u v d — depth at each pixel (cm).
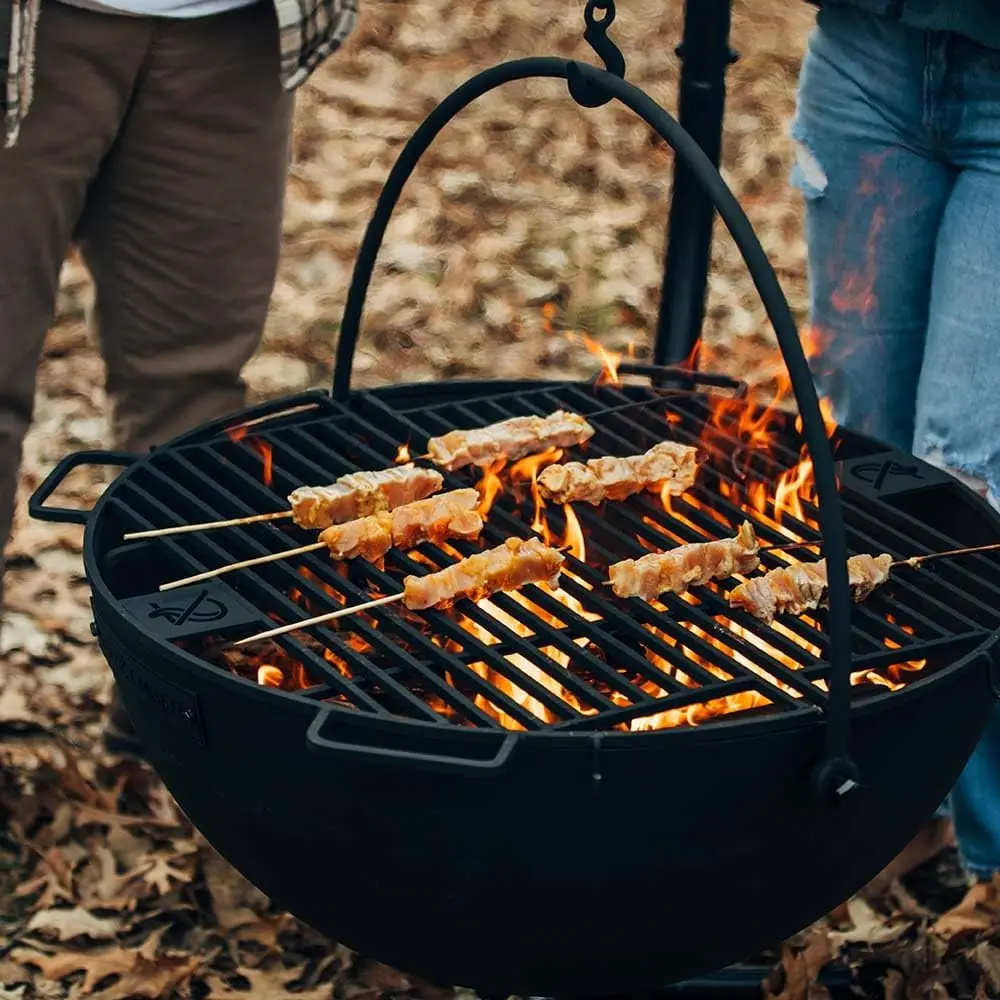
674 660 212
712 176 207
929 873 271
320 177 478
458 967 213
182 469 235
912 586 225
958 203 247
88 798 275
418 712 203
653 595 221
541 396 253
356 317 246
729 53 253
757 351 404
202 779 212
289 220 452
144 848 271
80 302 402
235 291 268
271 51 259
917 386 261
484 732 197
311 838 206
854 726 203
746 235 205
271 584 224
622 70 219
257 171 263
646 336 408
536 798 199
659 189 486
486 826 200
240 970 256
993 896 262
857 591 223
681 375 259
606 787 198
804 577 222
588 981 214
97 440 353
